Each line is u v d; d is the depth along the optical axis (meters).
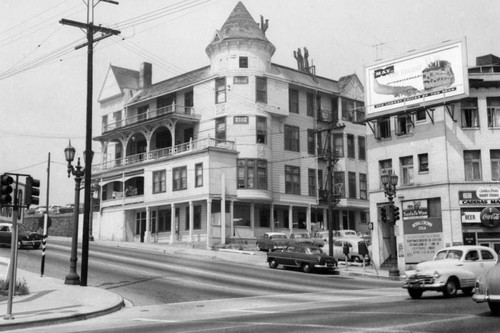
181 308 18.38
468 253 19.73
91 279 26.16
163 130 58.28
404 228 36.75
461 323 11.75
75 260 23.92
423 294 21.16
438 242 35.03
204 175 48.84
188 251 43.56
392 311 14.70
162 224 54.25
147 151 56.38
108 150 65.62
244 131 51.06
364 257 33.88
